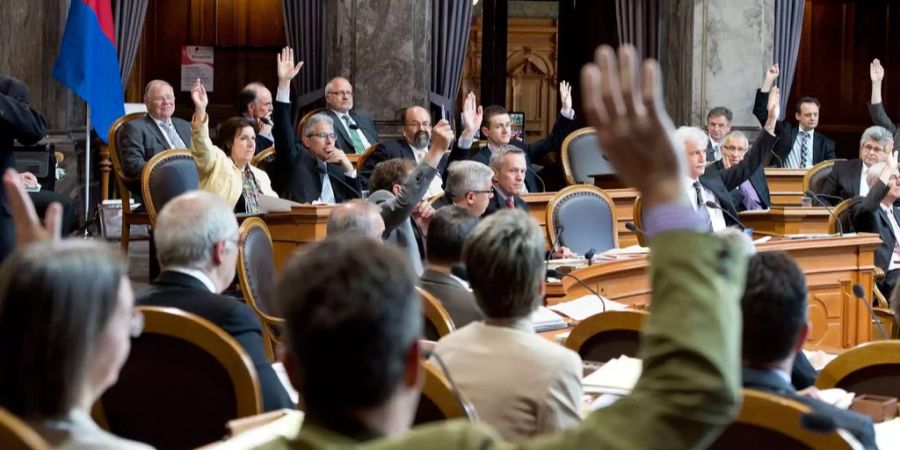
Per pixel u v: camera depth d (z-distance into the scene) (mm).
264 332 5180
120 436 2934
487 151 8789
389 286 1290
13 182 2104
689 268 1195
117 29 11492
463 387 2719
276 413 2561
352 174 7934
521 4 15797
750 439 2213
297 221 6402
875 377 3375
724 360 1168
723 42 12367
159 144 8414
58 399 1624
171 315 2846
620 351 3766
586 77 1202
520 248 2771
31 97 10617
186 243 3221
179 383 2867
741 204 9117
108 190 11078
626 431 1178
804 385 3684
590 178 9758
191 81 15055
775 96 8406
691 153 7613
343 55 11375
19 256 1651
